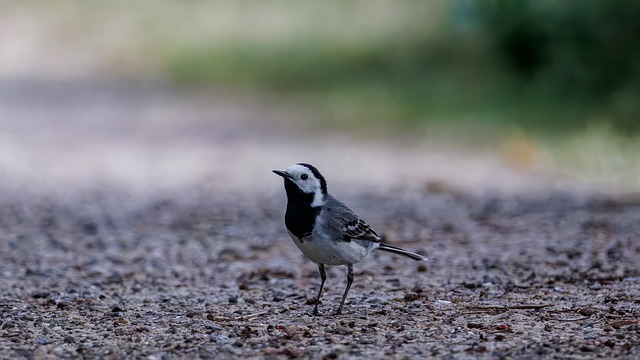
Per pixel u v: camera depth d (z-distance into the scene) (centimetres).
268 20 4038
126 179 1927
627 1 2355
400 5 3753
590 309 922
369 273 1138
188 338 850
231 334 862
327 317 927
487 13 2648
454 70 2953
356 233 921
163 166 2077
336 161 2088
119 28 4425
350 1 3931
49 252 1304
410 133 2425
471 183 1794
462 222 1460
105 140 2436
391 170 1959
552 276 1089
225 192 1783
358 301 998
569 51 2414
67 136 2492
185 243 1359
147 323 913
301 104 2970
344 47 3519
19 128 2612
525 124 2281
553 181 1780
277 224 1496
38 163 2112
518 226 1412
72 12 4688
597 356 769
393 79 3031
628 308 928
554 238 1316
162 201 1697
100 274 1167
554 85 2422
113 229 1463
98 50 4138
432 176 1881
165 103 3094
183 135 2514
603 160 1886
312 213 908
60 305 987
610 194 1634
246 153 2225
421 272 1139
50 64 3916
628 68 2344
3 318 931
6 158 2172
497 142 2234
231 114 2862
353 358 778
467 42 3039
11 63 3931
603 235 1320
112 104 3084
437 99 2664
